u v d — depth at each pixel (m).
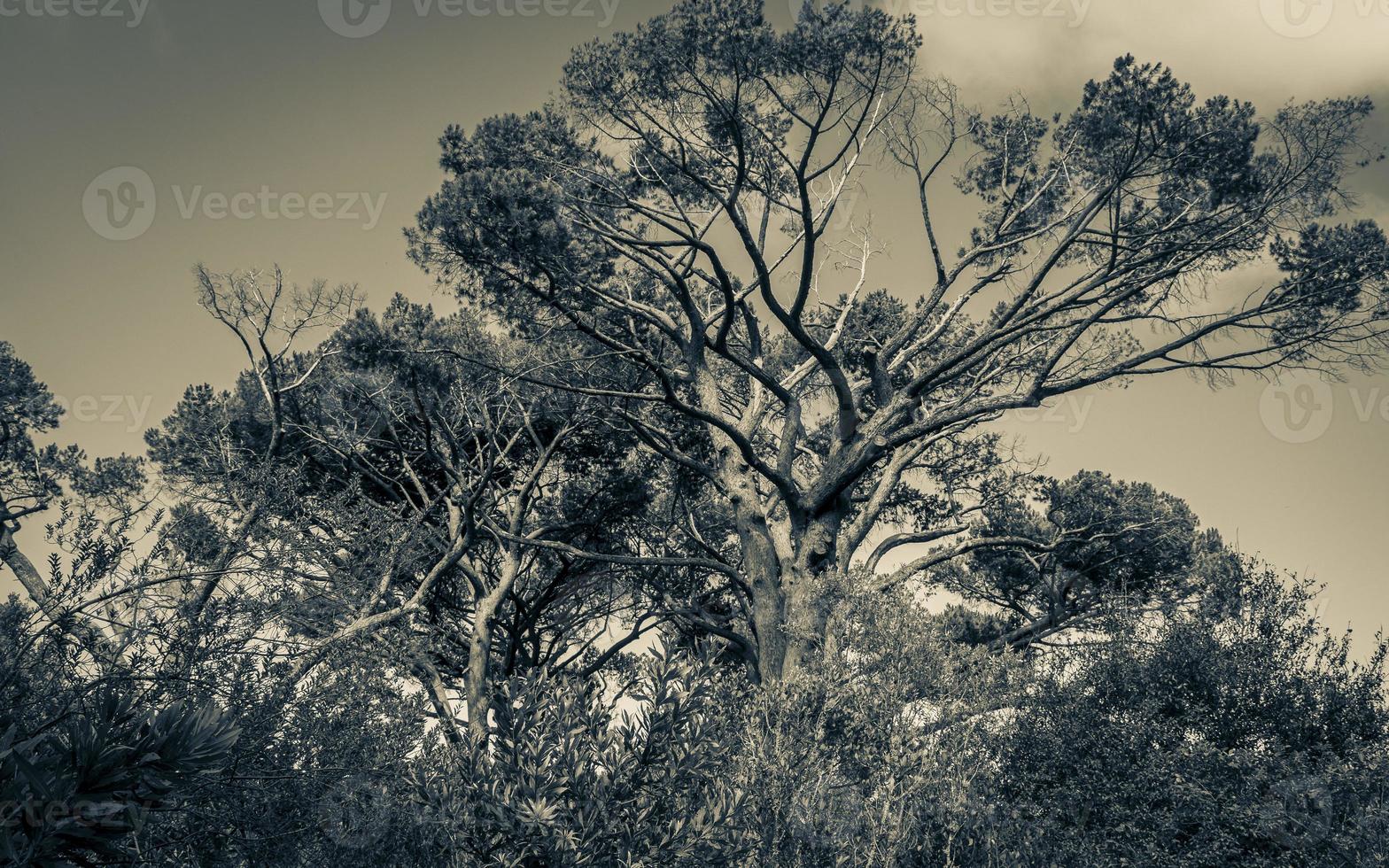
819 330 22.38
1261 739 9.88
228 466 13.25
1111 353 17.16
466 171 16.66
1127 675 10.50
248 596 7.16
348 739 7.27
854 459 17.56
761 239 19.53
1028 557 22.59
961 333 21.19
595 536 20.69
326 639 7.88
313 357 19.41
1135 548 21.19
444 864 5.84
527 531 20.28
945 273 19.94
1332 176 14.91
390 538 12.84
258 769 6.33
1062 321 19.27
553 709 5.81
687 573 21.45
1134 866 8.94
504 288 15.65
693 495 22.31
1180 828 9.34
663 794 5.58
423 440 19.17
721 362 22.19
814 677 8.70
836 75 15.07
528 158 16.89
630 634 21.59
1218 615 11.04
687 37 15.07
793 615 14.98
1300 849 8.89
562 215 15.32
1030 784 9.85
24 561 13.41
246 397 19.30
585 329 16.20
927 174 19.47
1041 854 8.56
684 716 5.73
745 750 7.09
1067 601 22.78
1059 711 10.27
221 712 4.78
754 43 14.72
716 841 5.45
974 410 16.75
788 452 18.39
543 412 19.19
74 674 5.63
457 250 14.94
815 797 6.99
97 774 3.99
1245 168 14.88
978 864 7.62
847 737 8.33
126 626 6.14
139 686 5.83
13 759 3.88
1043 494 22.44
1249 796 9.21
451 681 19.89
